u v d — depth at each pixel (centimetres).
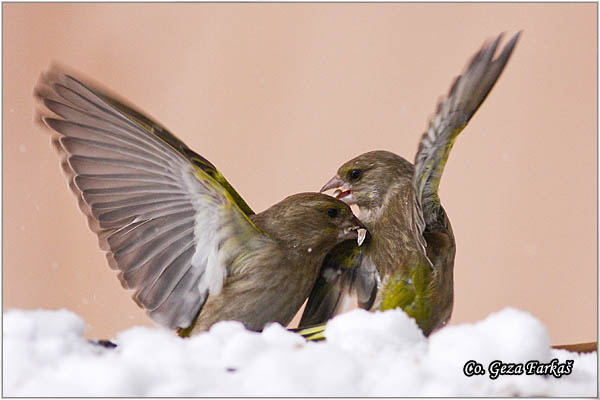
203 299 218
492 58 215
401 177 220
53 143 218
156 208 218
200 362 210
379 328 211
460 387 208
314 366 208
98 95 218
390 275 218
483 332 210
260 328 218
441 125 215
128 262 218
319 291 220
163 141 217
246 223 218
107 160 218
